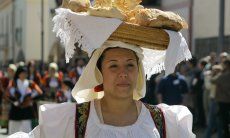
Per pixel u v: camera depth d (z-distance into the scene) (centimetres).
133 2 362
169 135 370
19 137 363
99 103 365
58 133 360
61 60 2802
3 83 1396
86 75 368
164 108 375
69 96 1288
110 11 338
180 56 357
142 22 347
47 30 3597
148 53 376
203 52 1838
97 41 334
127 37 348
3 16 4778
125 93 355
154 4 2252
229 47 1625
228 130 1175
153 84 1416
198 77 1391
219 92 1155
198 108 1398
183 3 2014
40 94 1213
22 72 1195
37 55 3712
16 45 4109
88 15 339
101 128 353
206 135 1242
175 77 1305
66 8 355
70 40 348
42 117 362
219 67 1212
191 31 1920
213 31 1762
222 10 1325
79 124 359
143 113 365
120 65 355
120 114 362
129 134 354
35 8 3719
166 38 352
